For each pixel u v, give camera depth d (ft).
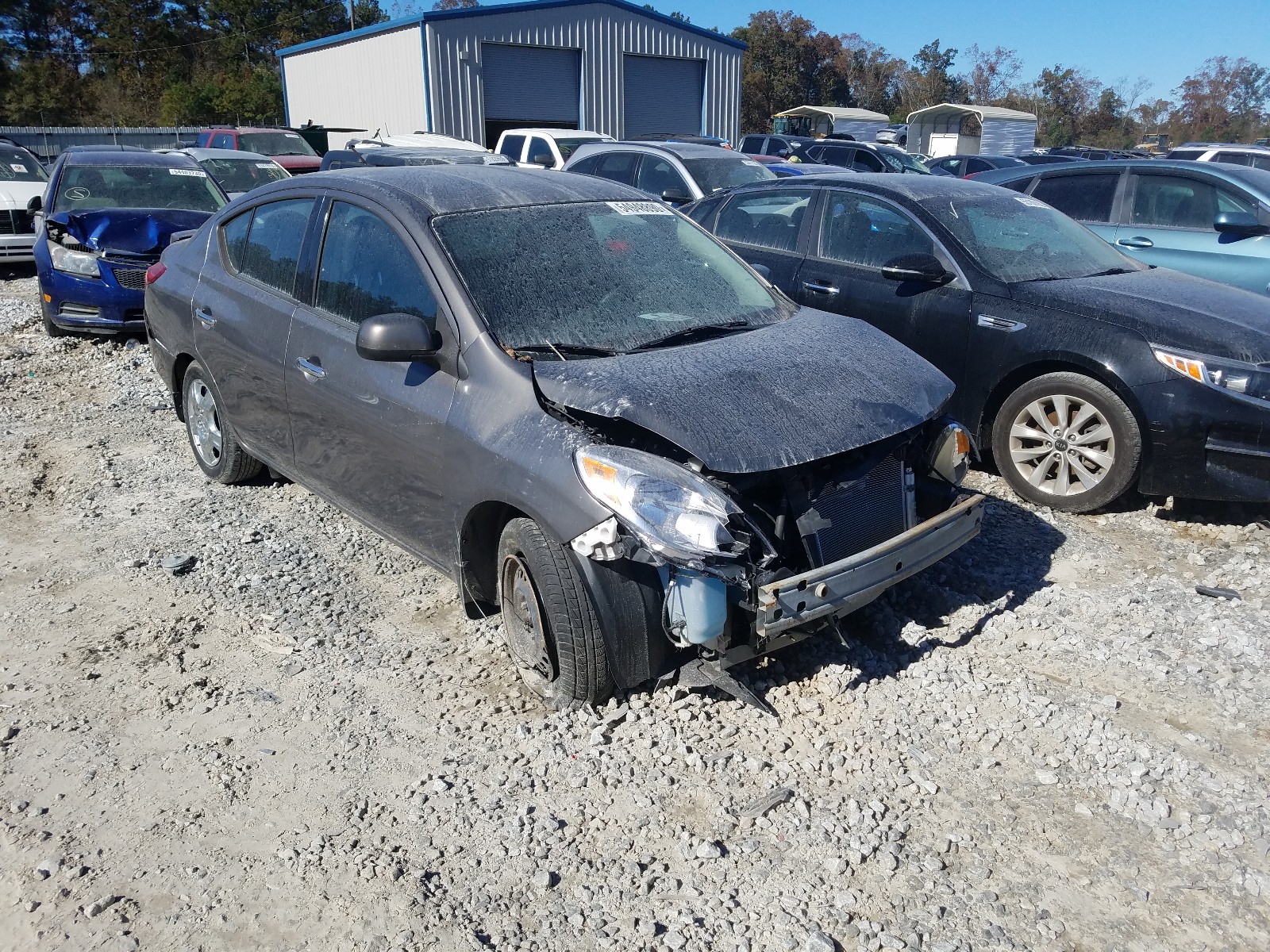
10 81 178.70
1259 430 15.55
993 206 20.43
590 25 98.32
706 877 9.18
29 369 27.30
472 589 12.48
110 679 12.35
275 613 13.89
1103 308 17.06
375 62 98.17
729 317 13.46
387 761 10.82
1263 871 9.22
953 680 12.14
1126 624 13.57
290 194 15.65
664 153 39.60
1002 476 19.01
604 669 11.00
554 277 12.88
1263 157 60.34
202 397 18.22
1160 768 10.57
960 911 8.78
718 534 10.09
